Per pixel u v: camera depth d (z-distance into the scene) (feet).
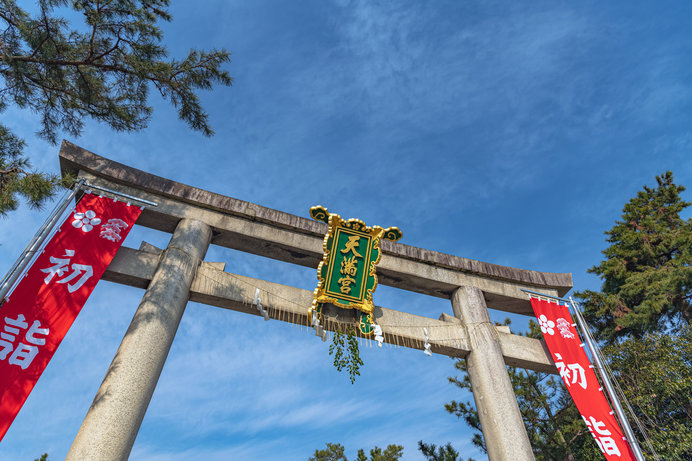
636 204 73.41
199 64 33.04
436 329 36.35
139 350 25.91
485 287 41.34
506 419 31.96
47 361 23.29
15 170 25.99
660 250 64.54
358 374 31.19
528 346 38.34
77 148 33.86
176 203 35.45
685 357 43.24
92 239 28.99
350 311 34.81
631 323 58.39
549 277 44.19
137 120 33.42
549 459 47.62
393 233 37.65
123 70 31.60
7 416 21.06
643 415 43.83
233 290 32.12
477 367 35.12
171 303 28.89
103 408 23.32
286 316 33.01
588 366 36.24
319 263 36.35
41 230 24.80
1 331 23.25
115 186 34.06
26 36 27.45
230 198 37.14
